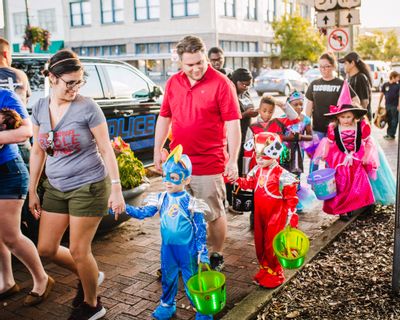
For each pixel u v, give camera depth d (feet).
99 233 16.22
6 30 32.55
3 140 10.27
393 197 18.30
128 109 21.91
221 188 12.77
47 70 10.23
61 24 118.52
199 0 100.63
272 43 125.70
